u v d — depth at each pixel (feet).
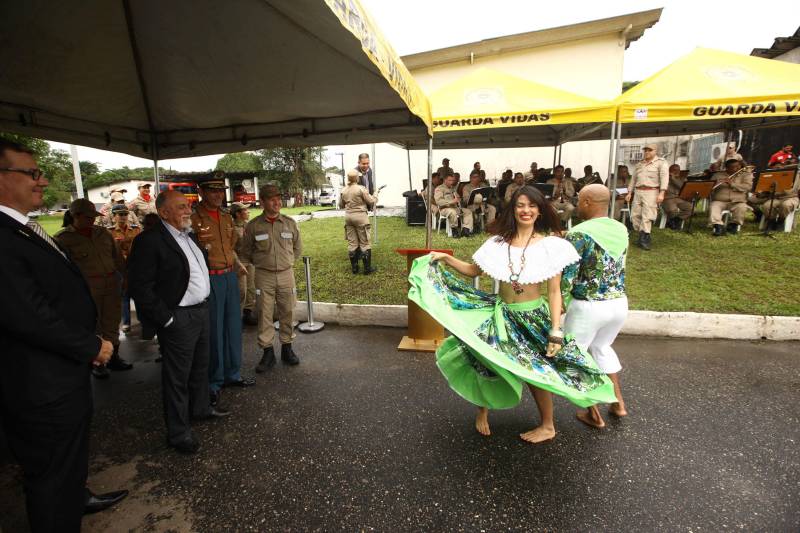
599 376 8.15
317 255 27.66
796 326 14.06
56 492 5.91
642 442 9.02
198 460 8.81
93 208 13.12
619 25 42.34
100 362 6.30
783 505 7.11
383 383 12.15
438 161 52.03
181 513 7.31
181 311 8.86
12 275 5.26
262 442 9.39
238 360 12.08
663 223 30.83
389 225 39.29
